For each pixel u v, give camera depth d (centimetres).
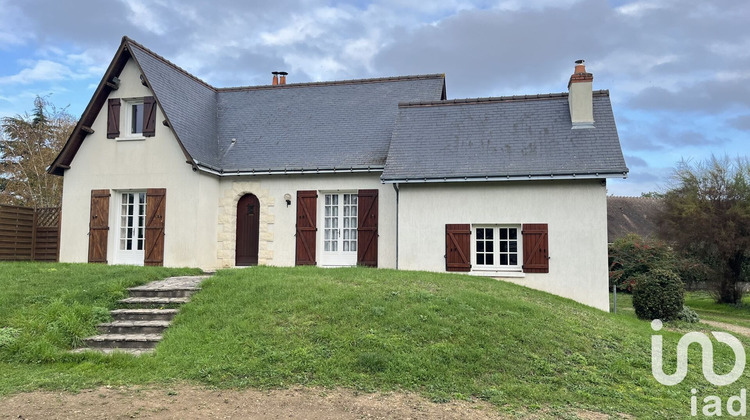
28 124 3011
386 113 1723
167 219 1543
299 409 599
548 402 662
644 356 897
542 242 1364
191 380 684
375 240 1533
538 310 992
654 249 2394
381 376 696
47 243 1725
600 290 1326
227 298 948
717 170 2308
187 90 1748
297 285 1002
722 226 2230
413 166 1451
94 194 1605
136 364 736
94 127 1631
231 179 1639
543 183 1377
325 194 1611
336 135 1680
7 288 1010
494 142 1466
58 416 561
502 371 736
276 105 1850
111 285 1017
